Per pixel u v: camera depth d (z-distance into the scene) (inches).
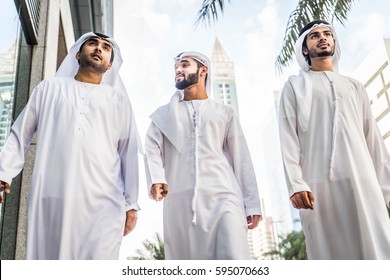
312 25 118.9
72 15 304.2
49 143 96.0
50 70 179.8
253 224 103.4
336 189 98.6
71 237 88.9
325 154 101.8
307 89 109.7
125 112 107.4
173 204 103.3
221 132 111.2
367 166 99.8
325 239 98.1
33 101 103.0
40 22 177.6
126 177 103.3
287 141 106.0
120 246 94.2
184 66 116.8
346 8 214.5
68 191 90.7
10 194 142.3
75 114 99.3
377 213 95.3
